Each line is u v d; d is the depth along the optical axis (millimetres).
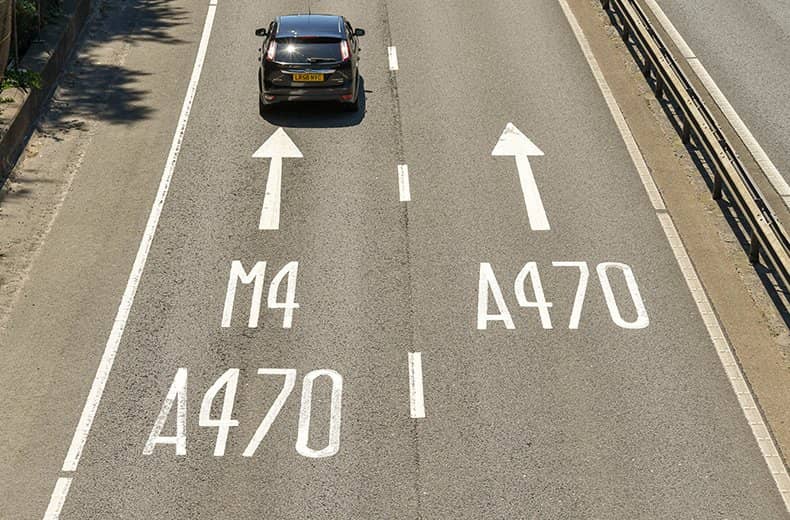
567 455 15070
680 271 19172
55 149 22859
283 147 23359
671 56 24453
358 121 24625
